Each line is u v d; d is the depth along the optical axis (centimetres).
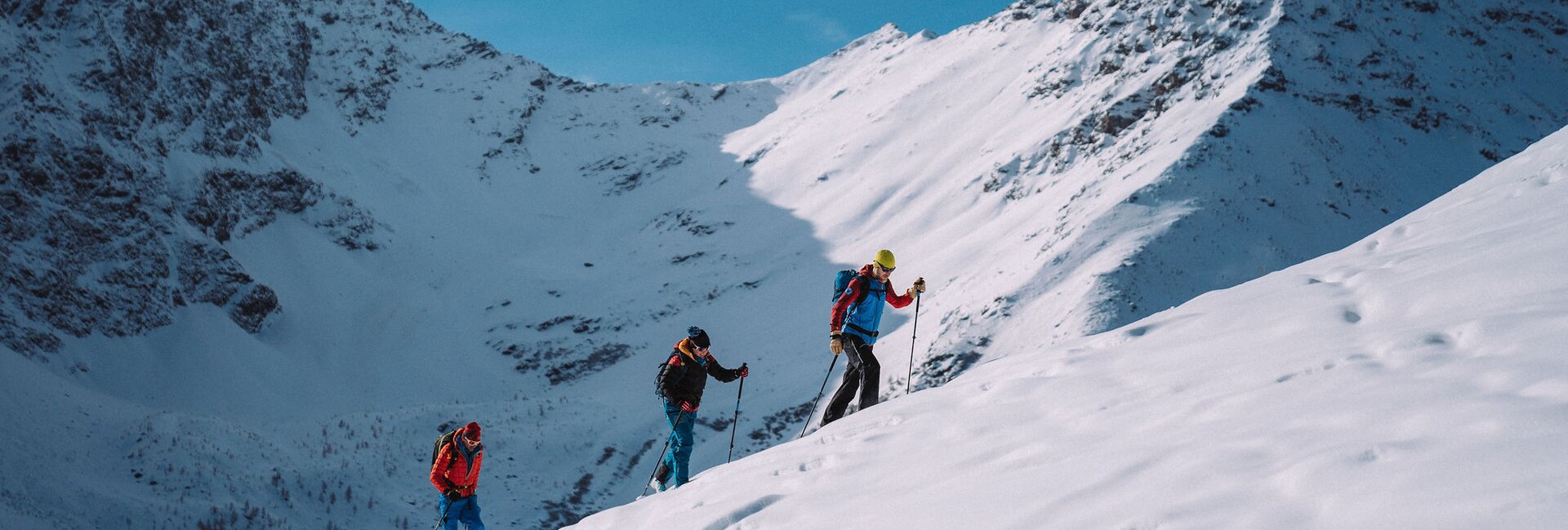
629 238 10944
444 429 4922
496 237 11144
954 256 7244
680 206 11475
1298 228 5638
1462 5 8950
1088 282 4759
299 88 12150
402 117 13538
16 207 7088
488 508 4150
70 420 4634
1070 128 8381
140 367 6725
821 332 6844
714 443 4988
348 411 6994
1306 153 6359
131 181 8069
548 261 10375
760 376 6088
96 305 6944
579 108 15738
